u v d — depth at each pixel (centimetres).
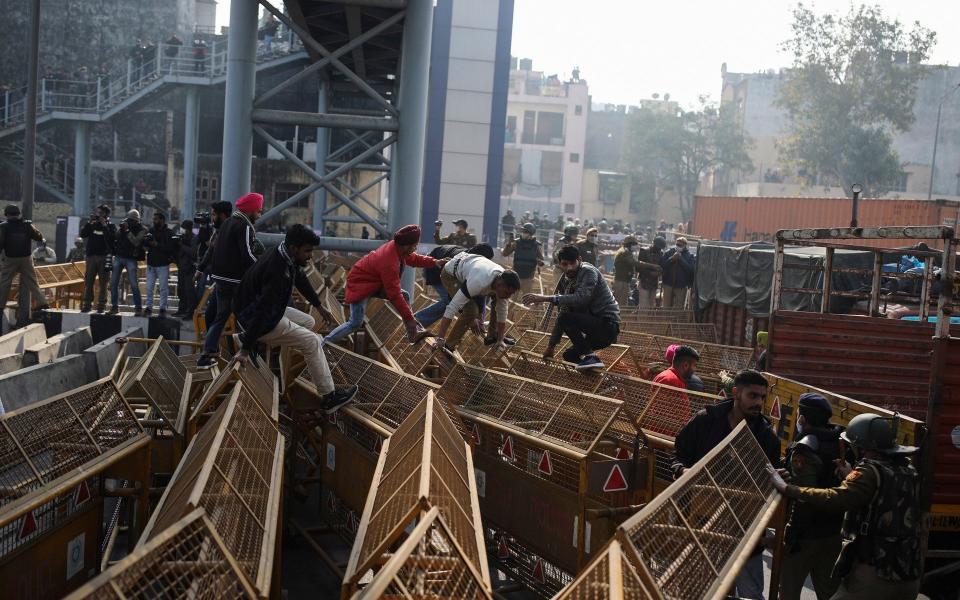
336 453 746
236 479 447
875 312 1078
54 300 1984
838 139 5312
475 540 436
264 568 366
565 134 8700
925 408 1004
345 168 1367
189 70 3738
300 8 1426
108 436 574
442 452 530
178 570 318
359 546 427
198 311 1173
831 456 592
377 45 1672
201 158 3847
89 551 557
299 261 725
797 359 993
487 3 3103
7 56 4678
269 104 3416
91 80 4547
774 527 562
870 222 2711
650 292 2022
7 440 518
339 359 871
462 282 889
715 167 8225
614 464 632
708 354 1254
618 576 329
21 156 4106
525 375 923
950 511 705
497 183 3155
